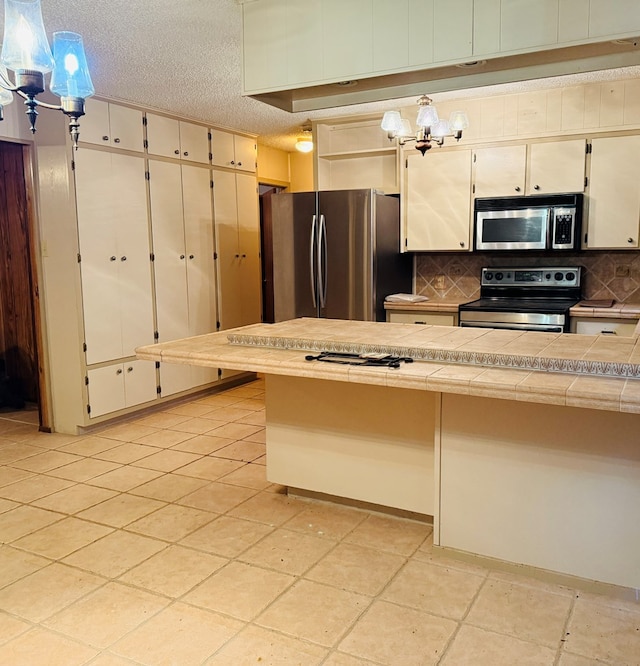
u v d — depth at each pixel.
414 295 5.09
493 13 2.35
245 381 6.07
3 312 5.38
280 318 5.09
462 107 4.59
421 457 2.73
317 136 5.31
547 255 4.79
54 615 2.19
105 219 4.38
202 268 5.36
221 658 1.94
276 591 2.31
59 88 2.02
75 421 4.36
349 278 4.75
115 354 4.53
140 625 2.12
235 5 2.79
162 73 3.78
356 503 3.03
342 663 1.91
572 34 2.24
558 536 2.31
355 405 2.85
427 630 2.06
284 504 3.11
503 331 2.89
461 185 4.68
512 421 2.33
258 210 6.09
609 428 2.16
